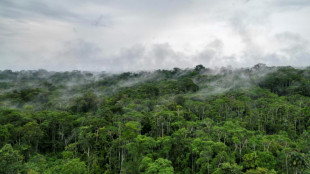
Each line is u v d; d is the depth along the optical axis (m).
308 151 47.12
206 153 44.12
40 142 64.19
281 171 43.31
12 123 63.34
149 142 51.16
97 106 100.00
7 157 44.38
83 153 56.97
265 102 90.44
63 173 42.81
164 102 97.88
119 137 55.09
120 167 50.47
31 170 44.91
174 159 52.44
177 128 65.06
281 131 67.69
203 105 85.00
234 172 38.59
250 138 52.69
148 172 38.91
